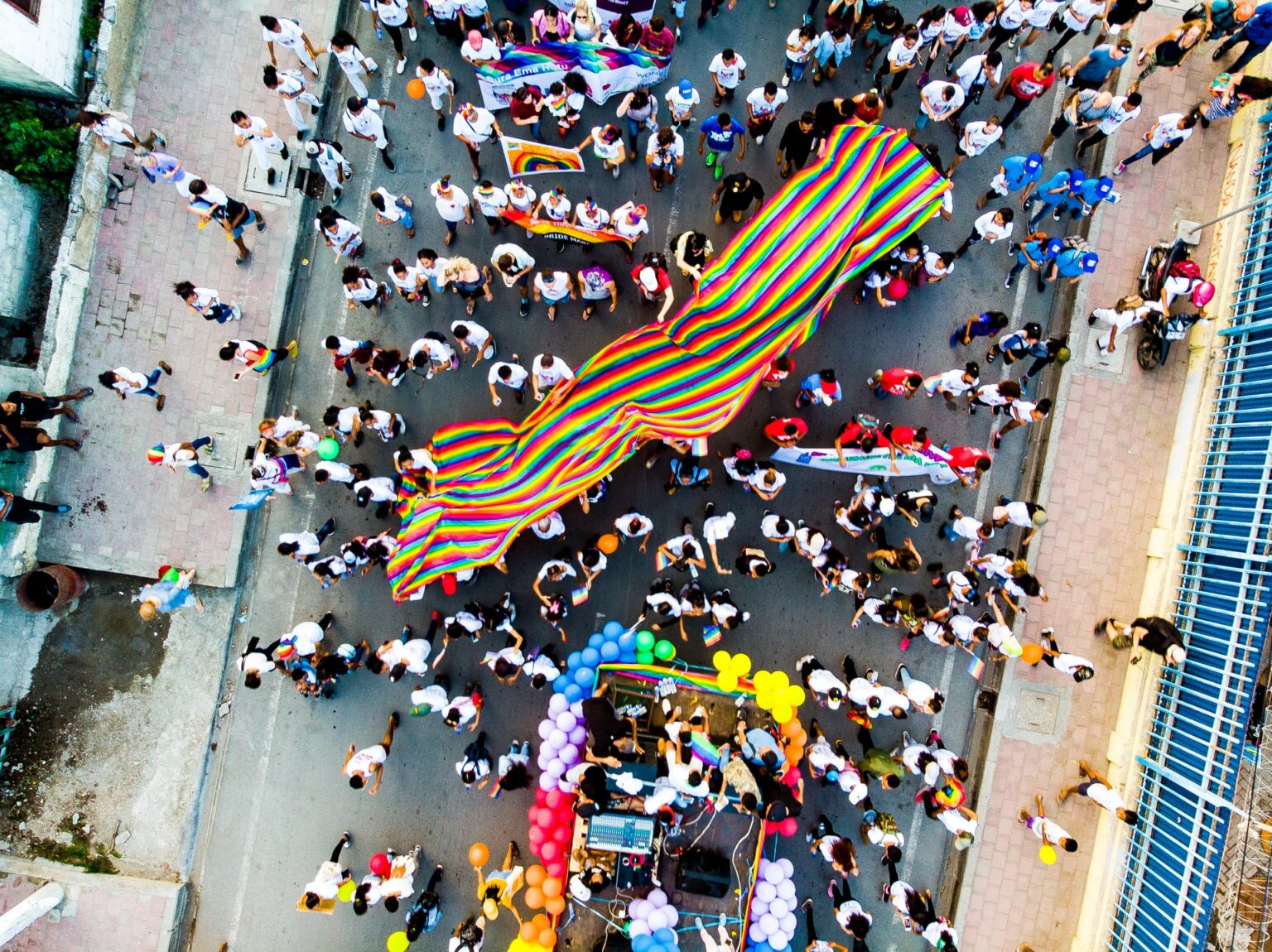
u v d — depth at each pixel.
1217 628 10.07
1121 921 10.44
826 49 10.37
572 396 9.51
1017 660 10.98
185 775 11.02
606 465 9.55
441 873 10.84
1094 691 10.97
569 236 10.23
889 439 9.88
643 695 9.62
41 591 10.50
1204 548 10.31
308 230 11.19
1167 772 10.12
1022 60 11.18
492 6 11.18
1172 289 10.16
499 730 10.99
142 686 11.02
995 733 10.97
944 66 11.09
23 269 10.86
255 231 10.98
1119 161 11.12
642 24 10.45
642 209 9.70
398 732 11.02
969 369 9.76
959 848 10.84
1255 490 10.06
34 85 10.40
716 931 9.39
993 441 11.13
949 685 11.12
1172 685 10.41
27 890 10.67
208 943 10.91
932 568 10.99
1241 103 10.30
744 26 11.18
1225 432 10.45
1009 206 11.12
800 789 9.52
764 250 9.40
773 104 9.78
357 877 10.93
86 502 10.86
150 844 10.95
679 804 9.03
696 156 11.18
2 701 10.89
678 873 9.15
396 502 10.82
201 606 11.03
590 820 9.14
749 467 9.34
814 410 11.11
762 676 9.28
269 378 10.96
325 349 11.05
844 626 11.10
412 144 11.18
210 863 10.97
